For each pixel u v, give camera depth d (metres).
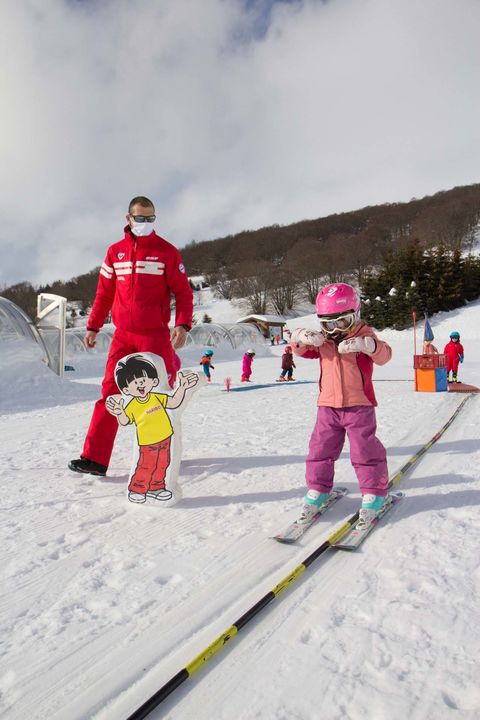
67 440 5.83
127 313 3.82
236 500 3.35
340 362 2.98
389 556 2.40
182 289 3.90
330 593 2.08
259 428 6.12
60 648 1.76
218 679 1.57
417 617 1.86
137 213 3.75
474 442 4.81
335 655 1.66
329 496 3.20
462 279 52.03
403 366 20.83
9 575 2.33
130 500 3.34
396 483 3.57
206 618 1.92
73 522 3.01
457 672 1.54
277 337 50.12
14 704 1.50
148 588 2.17
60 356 16.12
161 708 1.46
